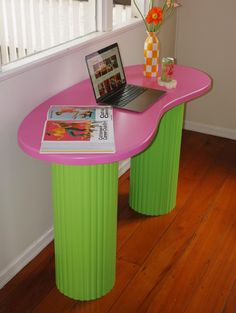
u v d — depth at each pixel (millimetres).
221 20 3252
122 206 2652
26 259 2180
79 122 1753
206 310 1965
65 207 1792
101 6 2371
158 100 2047
